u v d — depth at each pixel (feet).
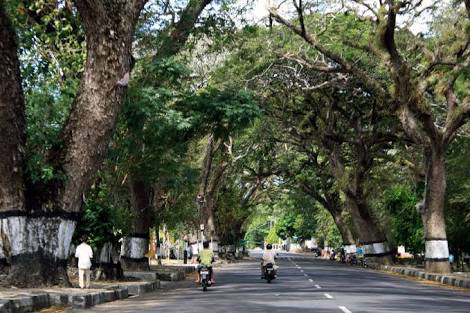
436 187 116.26
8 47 60.85
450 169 138.92
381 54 111.96
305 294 66.28
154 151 83.87
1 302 46.50
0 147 61.67
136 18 63.98
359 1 115.55
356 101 150.00
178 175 90.33
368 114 155.74
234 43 112.88
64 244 65.62
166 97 79.36
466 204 138.82
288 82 138.72
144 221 108.78
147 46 92.27
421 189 145.79
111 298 65.10
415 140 115.24
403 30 119.65
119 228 82.99
